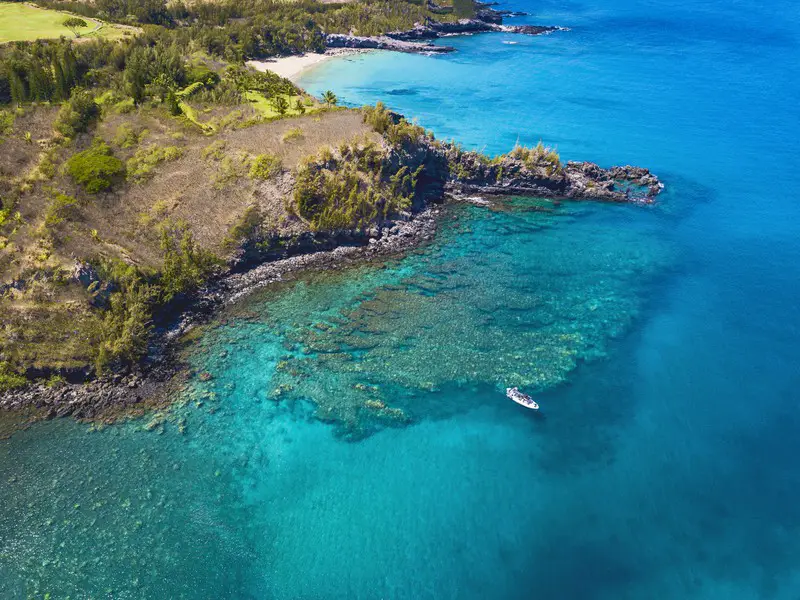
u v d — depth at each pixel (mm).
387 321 64188
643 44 193125
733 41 195125
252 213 73812
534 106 134750
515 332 63562
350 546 42438
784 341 63969
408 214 84688
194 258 67125
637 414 54312
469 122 123938
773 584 41031
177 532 42656
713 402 55969
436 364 58438
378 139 87875
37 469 46469
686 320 67000
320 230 75938
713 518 45500
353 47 181250
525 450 50188
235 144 84562
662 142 116375
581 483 47688
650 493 47250
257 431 50625
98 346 55500
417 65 166250
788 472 49344
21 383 52969
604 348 62031
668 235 84938
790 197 95938
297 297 68000
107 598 38562
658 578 41312
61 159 77125
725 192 97500
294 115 96438
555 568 41625
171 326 62250
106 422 50719
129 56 111375
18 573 39625
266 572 40625
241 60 143875
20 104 90750
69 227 65312
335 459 48531
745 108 134250
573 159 108312
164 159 80000
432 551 42438
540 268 75562
